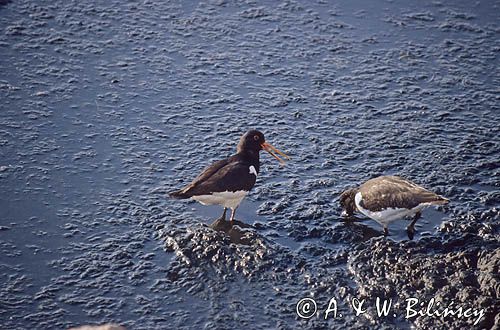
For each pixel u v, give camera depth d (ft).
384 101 62.28
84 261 47.55
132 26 69.51
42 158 55.36
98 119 59.21
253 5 73.10
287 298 45.29
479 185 53.88
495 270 45.01
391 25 71.10
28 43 66.59
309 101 61.98
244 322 43.78
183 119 59.67
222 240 48.62
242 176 49.67
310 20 71.36
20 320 43.62
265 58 66.54
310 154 56.59
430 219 51.16
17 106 59.93
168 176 54.34
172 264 47.42
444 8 73.51
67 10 70.95
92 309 44.47
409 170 55.11
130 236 49.39
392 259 47.42
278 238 49.42
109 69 64.44
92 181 53.67
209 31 69.46
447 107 61.72
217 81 63.77
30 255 47.88
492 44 69.05
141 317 44.04
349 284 46.19
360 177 54.54
